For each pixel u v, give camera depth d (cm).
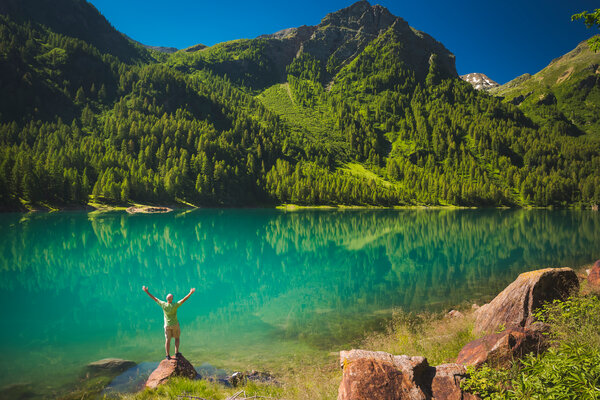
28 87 19438
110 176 11338
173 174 13000
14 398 869
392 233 5394
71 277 2338
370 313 1659
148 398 820
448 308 1700
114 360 1085
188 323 1534
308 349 1241
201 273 2581
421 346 1058
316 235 5138
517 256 3123
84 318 1565
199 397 799
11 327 1434
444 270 2612
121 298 1891
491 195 15800
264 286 2208
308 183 15062
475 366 627
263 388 877
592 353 416
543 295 955
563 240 4209
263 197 15038
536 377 427
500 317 1003
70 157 12069
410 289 2089
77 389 913
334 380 860
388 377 573
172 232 5219
